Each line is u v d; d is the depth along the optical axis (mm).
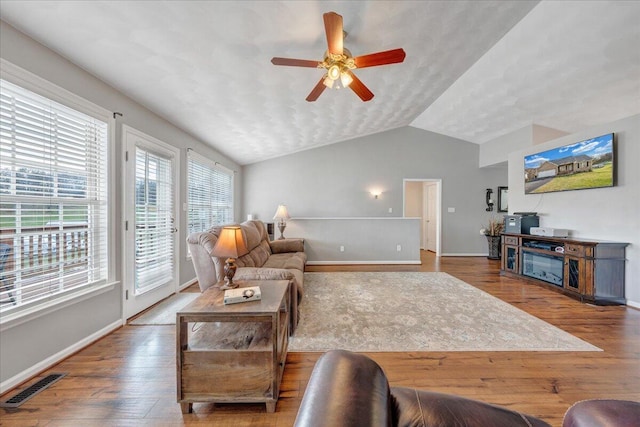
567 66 3273
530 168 4422
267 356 1477
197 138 4371
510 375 1812
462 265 5344
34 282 1815
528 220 4223
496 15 2586
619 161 3211
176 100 3021
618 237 3227
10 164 1691
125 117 2686
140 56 2188
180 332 1465
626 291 3113
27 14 1622
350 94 3986
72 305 2057
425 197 7723
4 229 1657
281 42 2355
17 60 1706
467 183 6605
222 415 1461
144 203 2969
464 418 858
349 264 5383
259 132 4754
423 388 1684
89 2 1614
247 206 6820
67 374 1795
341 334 2367
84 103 2197
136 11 1747
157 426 1385
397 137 6672
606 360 1984
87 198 2250
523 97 4109
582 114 4309
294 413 1473
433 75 3768
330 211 6742
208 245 2479
